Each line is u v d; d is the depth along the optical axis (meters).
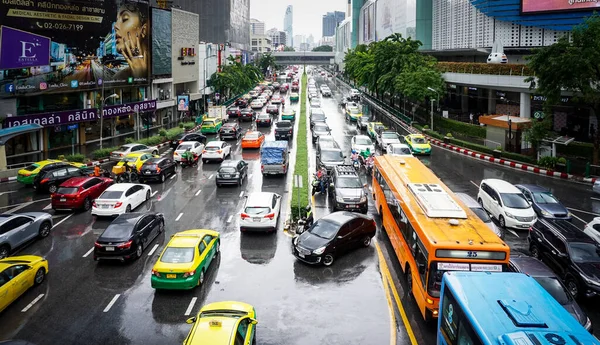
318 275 18.50
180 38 65.88
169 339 14.20
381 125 49.06
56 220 25.34
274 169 33.28
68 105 46.34
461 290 10.55
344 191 25.84
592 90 32.91
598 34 32.47
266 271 18.84
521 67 46.28
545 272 15.50
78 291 17.27
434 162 40.03
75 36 44.16
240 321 12.37
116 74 49.84
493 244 13.78
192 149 39.56
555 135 37.84
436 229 14.91
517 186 26.98
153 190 30.88
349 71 115.50
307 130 53.91
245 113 62.78
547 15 52.56
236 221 24.75
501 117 44.03
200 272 17.41
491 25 60.06
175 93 67.56
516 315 9.41
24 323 15.10
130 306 16.16
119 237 19.36
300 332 14.47
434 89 54.69
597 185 29.61
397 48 71.00
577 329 8.98
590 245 17.73
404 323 14.95
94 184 27.91
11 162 39.19
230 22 123.69
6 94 38.47
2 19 37.75
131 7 51.41
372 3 138.38
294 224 23.42
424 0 83.06
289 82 136.25
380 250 21.05
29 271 17.17
